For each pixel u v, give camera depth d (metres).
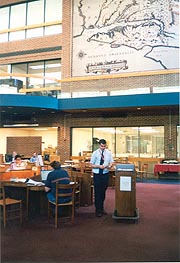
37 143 17.98
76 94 15.57
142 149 15.66
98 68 16.12
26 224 6.30
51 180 6.28
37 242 5.12
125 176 6.55
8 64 18.20
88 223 6.37
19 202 6.35
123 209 6.49
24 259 4.33
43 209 7.14
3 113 17.00
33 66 17.84
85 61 16.39
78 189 7.84
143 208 7.76
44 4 17.86
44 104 14.66
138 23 15.59
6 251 4.66
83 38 16.58
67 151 16.69
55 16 17.59
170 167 13.81
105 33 16.19
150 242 5.10
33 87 15.88
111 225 6.20
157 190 10.93
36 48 17.55
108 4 16.27
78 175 8.38
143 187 11.76
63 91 16.23
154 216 6.92
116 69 15.80
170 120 14.90
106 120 16.14
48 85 16.28
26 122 17.41
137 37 15.56
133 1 15.76
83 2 16.75
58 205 6.16
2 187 6.27
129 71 15.55
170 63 14.87
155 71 14.99
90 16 16.55
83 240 5.23
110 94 15.03
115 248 4.81
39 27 17.80
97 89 15.87
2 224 6.23
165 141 14.95
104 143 7.18
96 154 7.18
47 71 17.47
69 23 16.94
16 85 15.06
